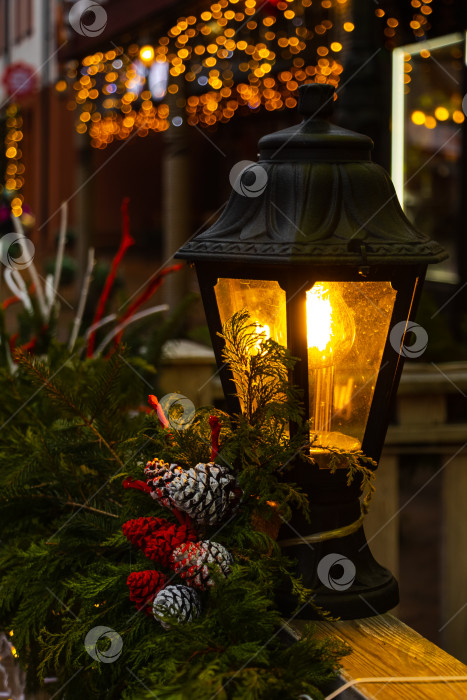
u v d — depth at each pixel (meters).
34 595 1.45
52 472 1.56
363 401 1.34
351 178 1.31
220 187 21.42
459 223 5.64
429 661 1.18
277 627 1.31
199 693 1.03
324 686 1.19
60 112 22.69
